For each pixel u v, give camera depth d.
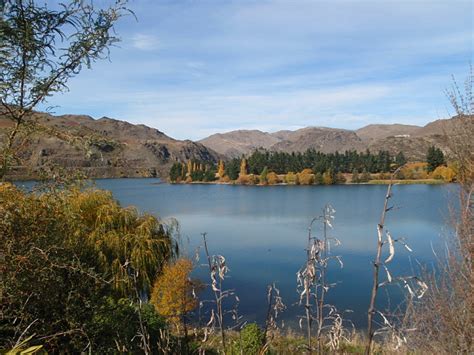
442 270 6.38
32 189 4.83
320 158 147.00
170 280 10.59
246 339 5.65
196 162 178.25
